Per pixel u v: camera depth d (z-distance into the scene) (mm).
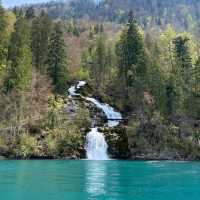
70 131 73188
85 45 136375
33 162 58719
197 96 82750
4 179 35812
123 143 72688
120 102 92562
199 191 30312
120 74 95188
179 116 79312
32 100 78688
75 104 86688
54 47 91938
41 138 70750
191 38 146875
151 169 48750
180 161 67125
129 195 28297
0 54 87812
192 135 76562
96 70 109062
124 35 98000
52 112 75938
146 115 78562
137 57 92438
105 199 26641
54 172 42781
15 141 68500
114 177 38812
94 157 72000
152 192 29719
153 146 73062
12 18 114188
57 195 27844
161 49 113938
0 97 76812
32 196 27312
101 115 84688
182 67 92250
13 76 79500
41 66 96500
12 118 72688
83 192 29188
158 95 79625
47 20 106125
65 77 91875
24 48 84062
